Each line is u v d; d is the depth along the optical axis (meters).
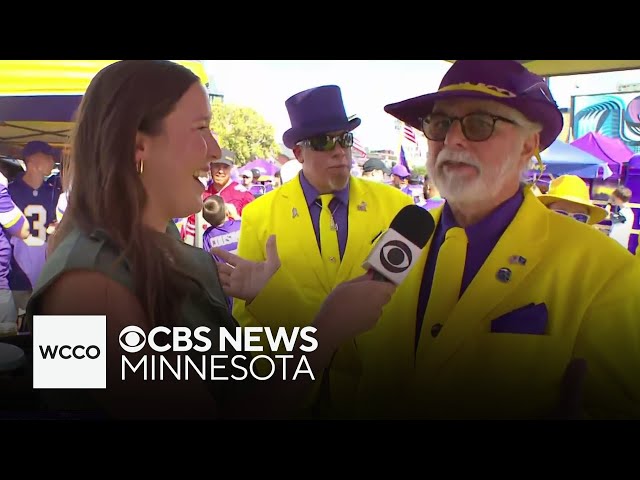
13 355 1.43
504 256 1.08
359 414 1.26
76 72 1.47
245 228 1.29
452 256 1.12
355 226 1.20
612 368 1.03
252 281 1.22
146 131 0.77
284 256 1.23
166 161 0.80
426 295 1.16
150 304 0.75
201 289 0.87
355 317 0.95
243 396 0.95
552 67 1.20
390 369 1.20
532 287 1.07
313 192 1.22
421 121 1.13
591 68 1.17
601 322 1.03
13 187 1.96
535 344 1.06
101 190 0.74
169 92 0.79
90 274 0.71
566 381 1.05
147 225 0.79
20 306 1.88
